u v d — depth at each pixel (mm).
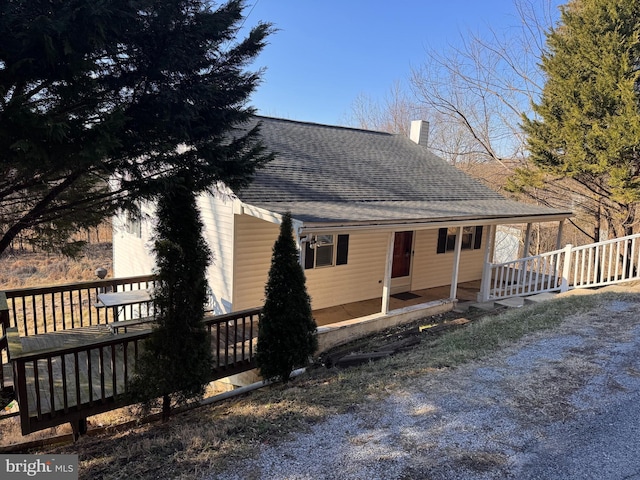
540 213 10617
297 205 7754
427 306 9156
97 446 4277
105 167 4387
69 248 5586
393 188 10594
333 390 4988
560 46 12500
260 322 5895
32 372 5594
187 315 4723
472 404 4371
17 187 4344
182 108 4539
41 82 3875
